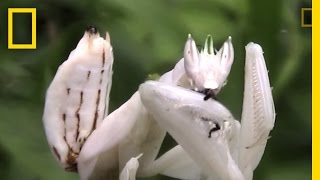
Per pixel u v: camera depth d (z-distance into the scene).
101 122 0.14
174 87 0.13
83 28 0.21
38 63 0.21
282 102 0.22
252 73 0.14
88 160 0.14
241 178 0.14
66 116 0.14
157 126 0.14
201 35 0.20
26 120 0.19
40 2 0.21
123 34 0.21
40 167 0.19
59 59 0.21
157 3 0.21
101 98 0.14
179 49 0.20
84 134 0.14
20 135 0.19
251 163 0.14
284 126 0.21
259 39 0.18
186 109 0.13
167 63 0.20
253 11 0.18
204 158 0.14
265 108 0.14
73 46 0.21
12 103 0.20
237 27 0.20
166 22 0.20
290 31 0.19
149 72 0.20
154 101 0.13
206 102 0.13
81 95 0.14
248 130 0.14
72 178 0.19
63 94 0.14
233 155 0.14
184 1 0.21
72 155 0.14
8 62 0.20
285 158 0.21
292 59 0.19
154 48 0.20
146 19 0.20
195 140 0.13
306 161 0.21
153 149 0.14
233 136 0.14
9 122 0.19
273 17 0.17
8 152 0.19
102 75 0.14
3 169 0.19
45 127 0.14
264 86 0.14
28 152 0.19
